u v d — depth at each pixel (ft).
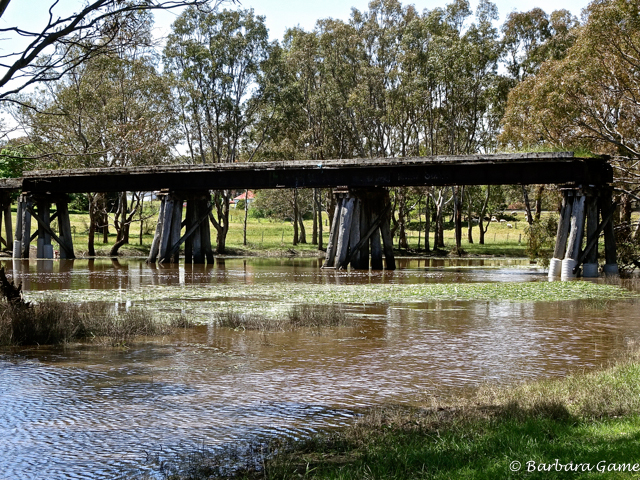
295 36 216.54
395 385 35.37
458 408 29.40
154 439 26.40
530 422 25.46
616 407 27.73
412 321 58.90
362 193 134.62
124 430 27.53
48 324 47.78
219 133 216.13
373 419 28.22
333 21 209.77
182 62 207.72
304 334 51.39
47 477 22.41
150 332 50.60
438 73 194.29
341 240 130.52
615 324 57.88
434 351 44.93
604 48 124.57
